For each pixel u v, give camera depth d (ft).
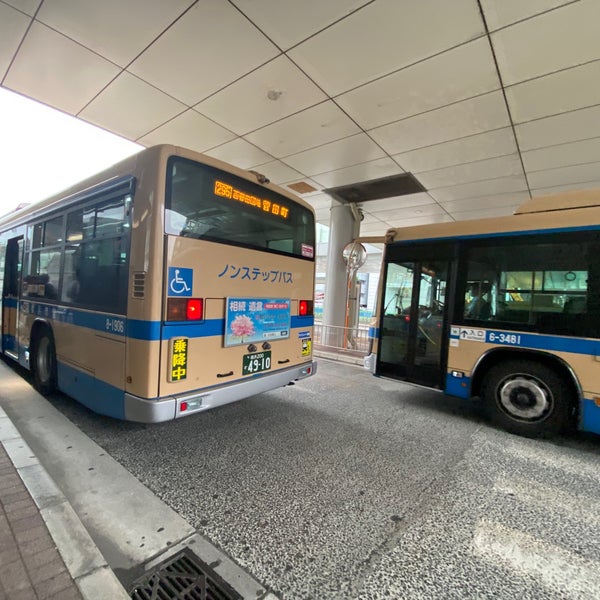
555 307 12.48
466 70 13.57
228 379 10.73
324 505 8.16
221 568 6.17
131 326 9.12
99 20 12.21
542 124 16.83
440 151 20.45
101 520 7.27
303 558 6.50
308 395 17.40
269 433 12.30
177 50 13.56
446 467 10.29
